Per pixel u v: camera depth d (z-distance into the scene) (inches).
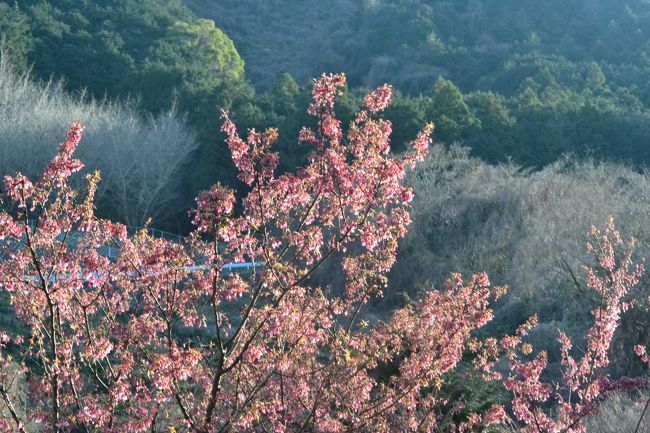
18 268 308.2
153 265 313.9
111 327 315.0
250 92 2469.2
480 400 461.4
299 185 320.2
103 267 317.4
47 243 310.0
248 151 320.5
